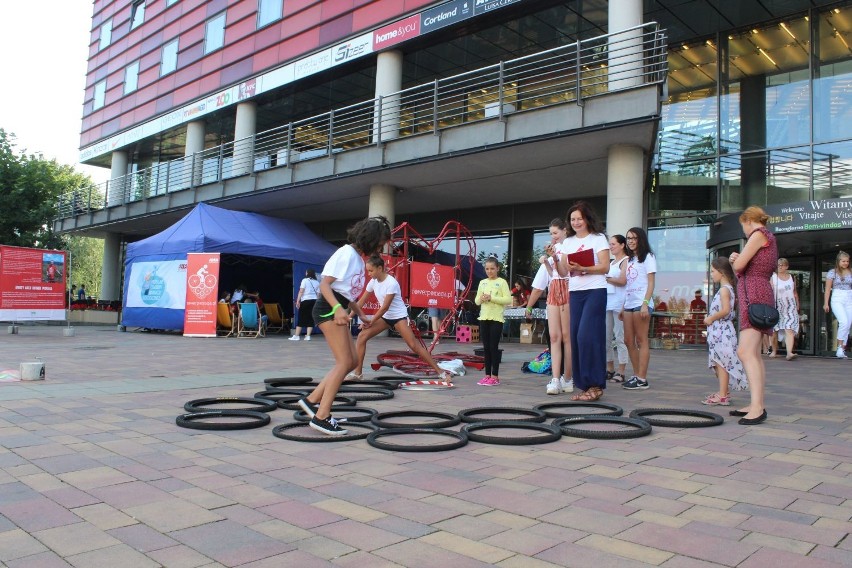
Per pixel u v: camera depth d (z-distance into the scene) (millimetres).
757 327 4859
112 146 30953
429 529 2561
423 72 20656
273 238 18125
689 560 2244
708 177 15719
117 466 3508
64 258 16141
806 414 5316
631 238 6930
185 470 3449
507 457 3826
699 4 14461
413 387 7129
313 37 20297
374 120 17750
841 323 12016
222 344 13742
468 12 16047
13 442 4051
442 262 17750
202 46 25203
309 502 2918
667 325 15766
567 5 15500
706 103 15977
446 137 15266
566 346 6719
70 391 6215
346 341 4449
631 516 2729
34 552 2291
